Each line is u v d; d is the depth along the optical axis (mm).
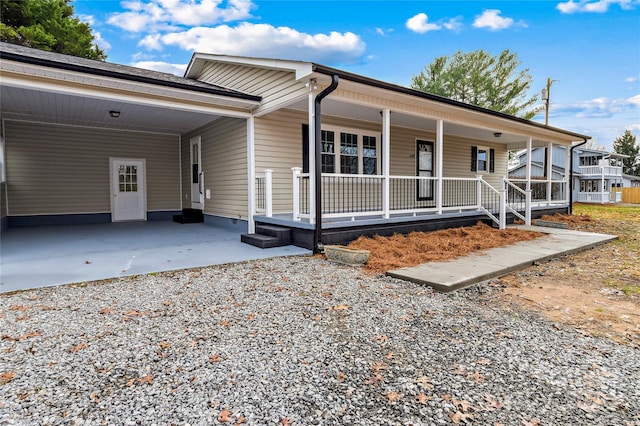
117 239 7258
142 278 4363
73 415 1798
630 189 26219
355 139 9219
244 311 3246
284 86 6727
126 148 10719
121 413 1817
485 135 11992
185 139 11180
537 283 4312
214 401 1920
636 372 2230
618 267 5172
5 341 2605
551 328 2914
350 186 9133
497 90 22469
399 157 10500
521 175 29016
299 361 2346
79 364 2293
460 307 3406
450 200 12102
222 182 8930
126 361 2336
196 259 5434
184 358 2379
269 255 5750
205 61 9430
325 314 3186
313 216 6156
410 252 5707
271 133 7871
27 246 6438
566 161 13039
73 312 3199
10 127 9047
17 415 1789
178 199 11656
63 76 5512
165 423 1744
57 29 16812
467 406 1875
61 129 9727
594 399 1939
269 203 7211
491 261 5156
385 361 2352
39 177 9477
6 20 15305
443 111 8289
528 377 2160
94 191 10258
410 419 1775
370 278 4395
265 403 1902
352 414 1815
